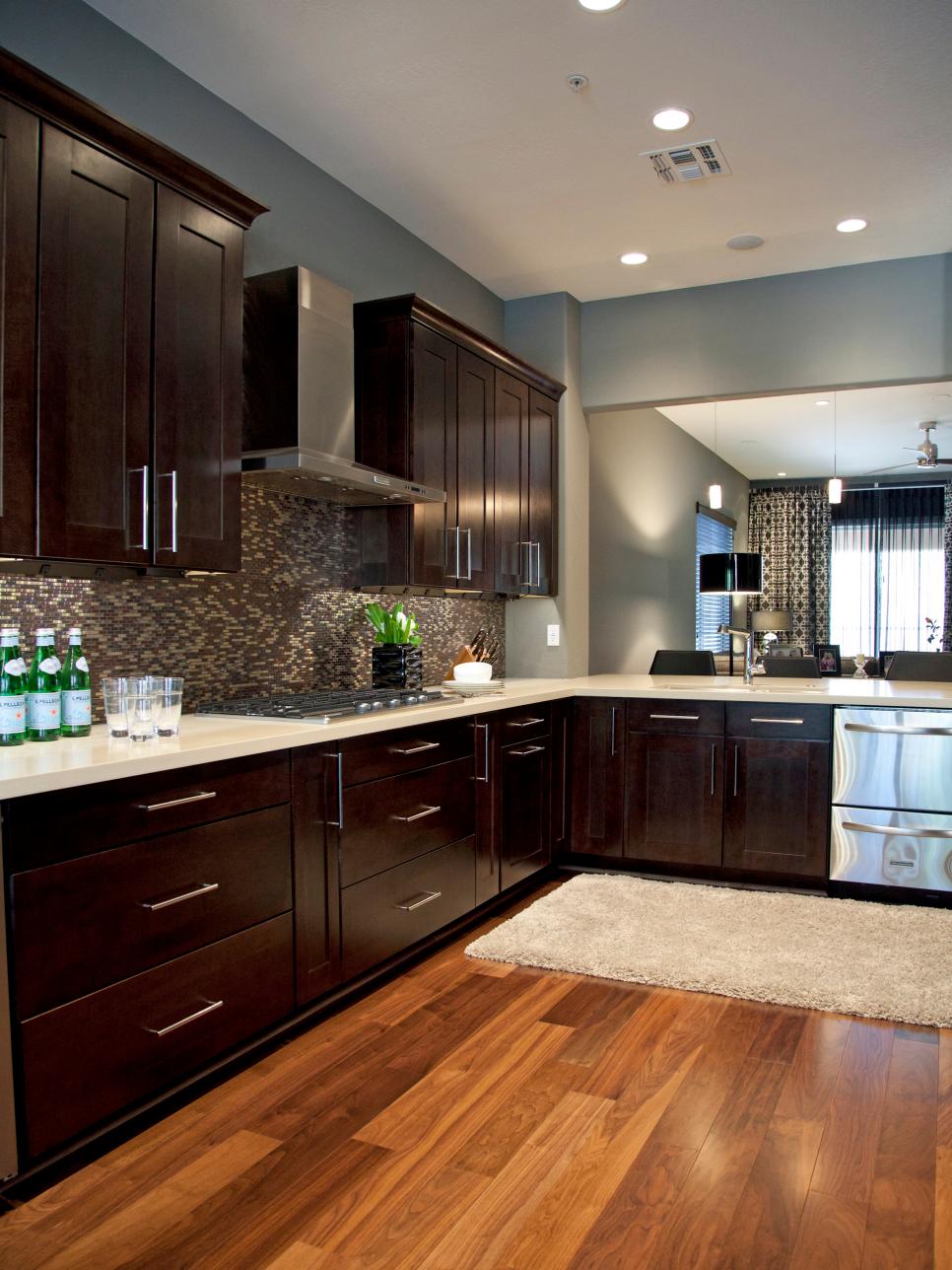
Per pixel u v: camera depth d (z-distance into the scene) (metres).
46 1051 1.71
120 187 2.15
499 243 3.99
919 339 4.14
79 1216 1.66
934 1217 1.66
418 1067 2.25
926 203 3.61
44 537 1.97
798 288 4.35
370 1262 1.54
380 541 3.46
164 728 2.21
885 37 2.56
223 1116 2.01
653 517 6.75
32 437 1.94
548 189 3.49
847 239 3.96
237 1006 2.17
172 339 2.30
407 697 3.06
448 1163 1.83
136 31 2.53
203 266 2.41
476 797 3.28
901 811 3.56
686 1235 1.60
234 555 2.50
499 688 3.77
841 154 3.22
